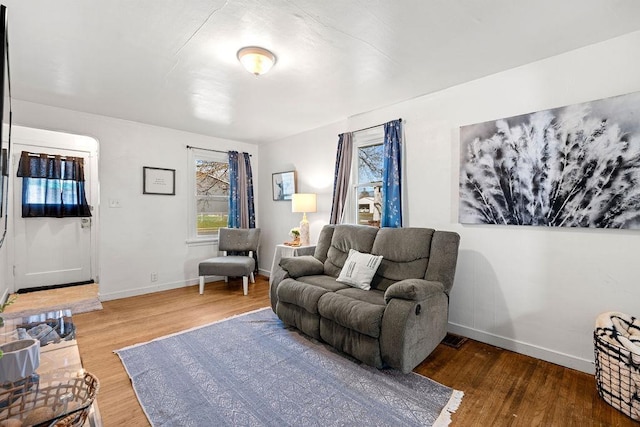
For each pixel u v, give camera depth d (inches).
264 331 106.9
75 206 175.6
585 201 80.3
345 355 89.7
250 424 61.3
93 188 181.8
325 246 129.6
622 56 76.0
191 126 160.1
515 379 78.4
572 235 83.7
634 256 74.7
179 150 168.4
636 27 72.6
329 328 91.0
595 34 75.6
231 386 74.0
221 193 188.9
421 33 75.3
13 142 157.2
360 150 144.2
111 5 64.5
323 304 90.4
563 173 83.8
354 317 80.7
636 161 73.1
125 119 147.8
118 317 120.8
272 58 86.4
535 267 90.0
